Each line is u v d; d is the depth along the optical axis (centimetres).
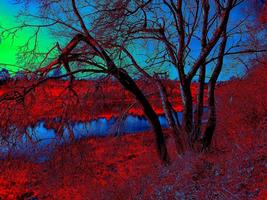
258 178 955
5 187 1897
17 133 1205
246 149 1135
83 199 1617
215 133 1611
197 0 1384
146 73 1375
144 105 1390
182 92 1395
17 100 1191
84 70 1257
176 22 1360
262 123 1433
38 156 1305
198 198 999
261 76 1919
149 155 2186
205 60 1441
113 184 1620
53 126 1294
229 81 2170
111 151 2280
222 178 1033
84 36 1262
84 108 1298
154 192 1212
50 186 1802
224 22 1302
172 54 1363
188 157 1252
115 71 1287
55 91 1278
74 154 1332
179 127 1384
